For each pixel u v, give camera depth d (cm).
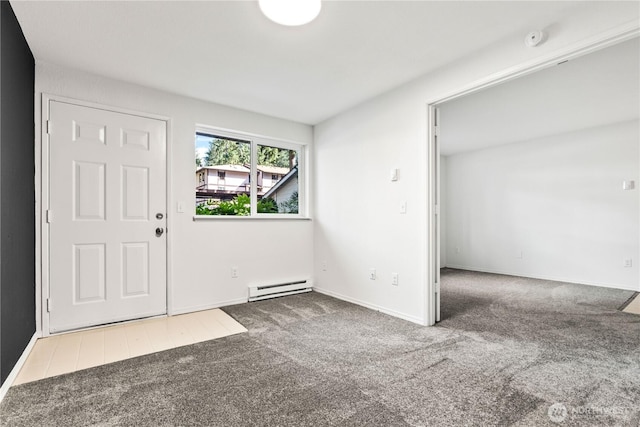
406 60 244
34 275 232
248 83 283
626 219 417
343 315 299
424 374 185
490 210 561
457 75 244
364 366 196
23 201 205
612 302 348
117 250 272
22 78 204
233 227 340
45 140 241
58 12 183
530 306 331
